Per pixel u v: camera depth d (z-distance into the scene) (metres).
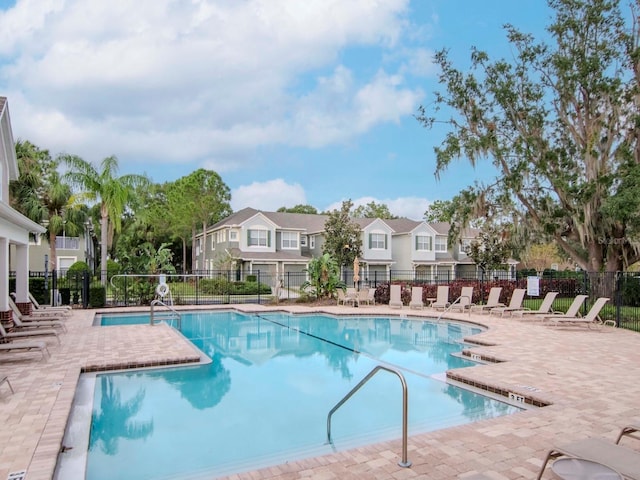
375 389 7.66
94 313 16.41
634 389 6.62
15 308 11.70
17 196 25.95
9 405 5.81
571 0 19.59
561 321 13.38
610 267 19.33
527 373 7.62
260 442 5.44
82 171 23.02
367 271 36.88
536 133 20.03
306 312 17.92
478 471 4.01
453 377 7.70
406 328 14.96
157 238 47.81
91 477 4.49
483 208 19.94
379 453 4.41
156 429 5.85
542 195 19.94
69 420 5.86
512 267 34.78
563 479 3.13
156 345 10.19
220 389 7.71
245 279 33.00
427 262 38.06
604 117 18.77
